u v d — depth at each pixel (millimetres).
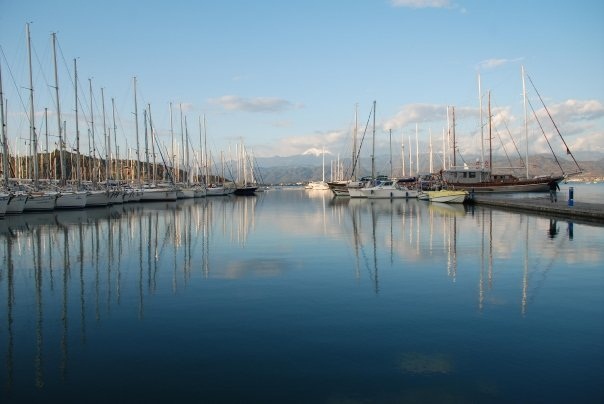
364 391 7922
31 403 7598
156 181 84875
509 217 39688
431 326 11094
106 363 9125
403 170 114375
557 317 11688
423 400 7609
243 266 18922
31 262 20000
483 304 12906
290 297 13898
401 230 31266
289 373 8609
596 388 7914
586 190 115125
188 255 21766
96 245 25156
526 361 9008
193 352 9625
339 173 149875
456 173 84562
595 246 22734
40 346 10047
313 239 27391
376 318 11766
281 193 133625
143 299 13812
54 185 53594
